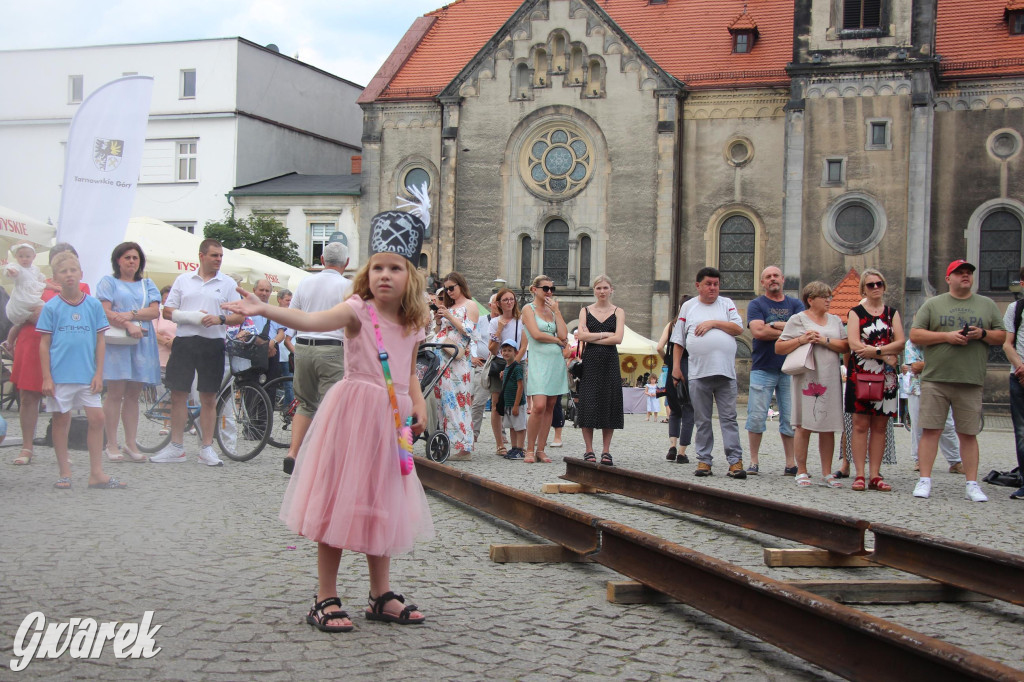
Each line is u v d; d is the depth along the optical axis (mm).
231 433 12281
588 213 42094
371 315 5113
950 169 39594
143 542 6867
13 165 39219
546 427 13727
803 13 38781
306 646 4699
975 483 11008
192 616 5105
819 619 4496
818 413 11844
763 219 41000
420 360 13359
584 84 42062
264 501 9016
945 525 9031
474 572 6539
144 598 5395
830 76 38438
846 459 13141
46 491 9141
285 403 14000
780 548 7566
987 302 11156
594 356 13188
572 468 11297
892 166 38000
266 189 49531
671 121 41188
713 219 41594
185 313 11164
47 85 45031
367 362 5109
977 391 10969
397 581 6184
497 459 14039
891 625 4137
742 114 41344
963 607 6207
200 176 51250
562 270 42688
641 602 5852
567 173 42406
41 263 20250
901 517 9453
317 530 4918
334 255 11094
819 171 38625
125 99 13875
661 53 43844
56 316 9312
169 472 10938
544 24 42531
